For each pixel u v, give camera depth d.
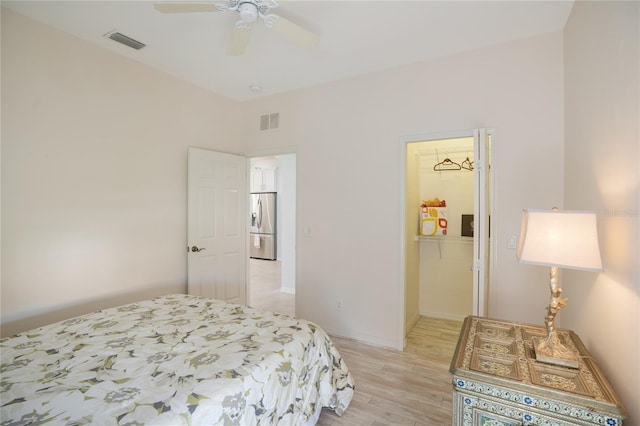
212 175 3.62
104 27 2.40
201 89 3.56
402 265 3.01
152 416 1.09
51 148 2.38
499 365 1.32
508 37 2.50
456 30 2.40
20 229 2.23
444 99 2.80
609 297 1.37
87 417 1.08
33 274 2.29
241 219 4.00
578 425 1.07
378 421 1.97
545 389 1.14
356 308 3.24
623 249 1.23
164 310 2.22
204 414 1.15
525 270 2.48
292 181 5.21
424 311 4.14
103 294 2.70
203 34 2.49
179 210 3.35
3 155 2.15
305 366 1.75
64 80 2.45
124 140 2.86
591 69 1.70
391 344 3.06
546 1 2.04
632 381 1.14
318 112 3.46
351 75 3.23
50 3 2.11
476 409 1.24
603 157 1.49
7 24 2.16
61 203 2.44
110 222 2.75
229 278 3.84
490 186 2.61
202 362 1.46
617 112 1.32
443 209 3.87
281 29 1.97
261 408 1.39
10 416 1.09
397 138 3.02
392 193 3.04
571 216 1.28
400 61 2.92
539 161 2.44
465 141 3.85
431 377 2.51
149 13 2.22
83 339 1.71
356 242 3.23
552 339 1.40
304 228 3.54
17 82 2.21
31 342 1.67
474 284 2.45
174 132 3.29
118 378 1.33
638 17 1.12
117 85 2.80
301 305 3.56
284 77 3.30
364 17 2.24
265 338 1.75
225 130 3.85
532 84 2.47
